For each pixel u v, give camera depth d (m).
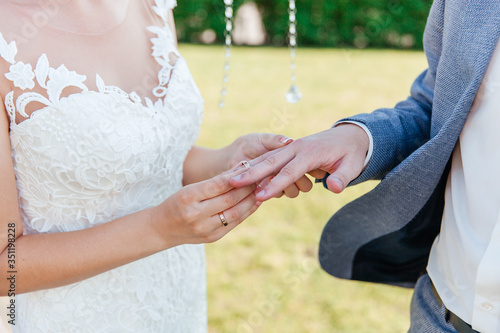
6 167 1.03
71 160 1.10
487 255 0.97
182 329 1.47
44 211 1.15
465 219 1.05
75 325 1.21
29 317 1.22
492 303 1.00
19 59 1.05
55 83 1.07
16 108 1.05
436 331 1.14
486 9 0.97
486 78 0.98
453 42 1.03
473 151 1.00
